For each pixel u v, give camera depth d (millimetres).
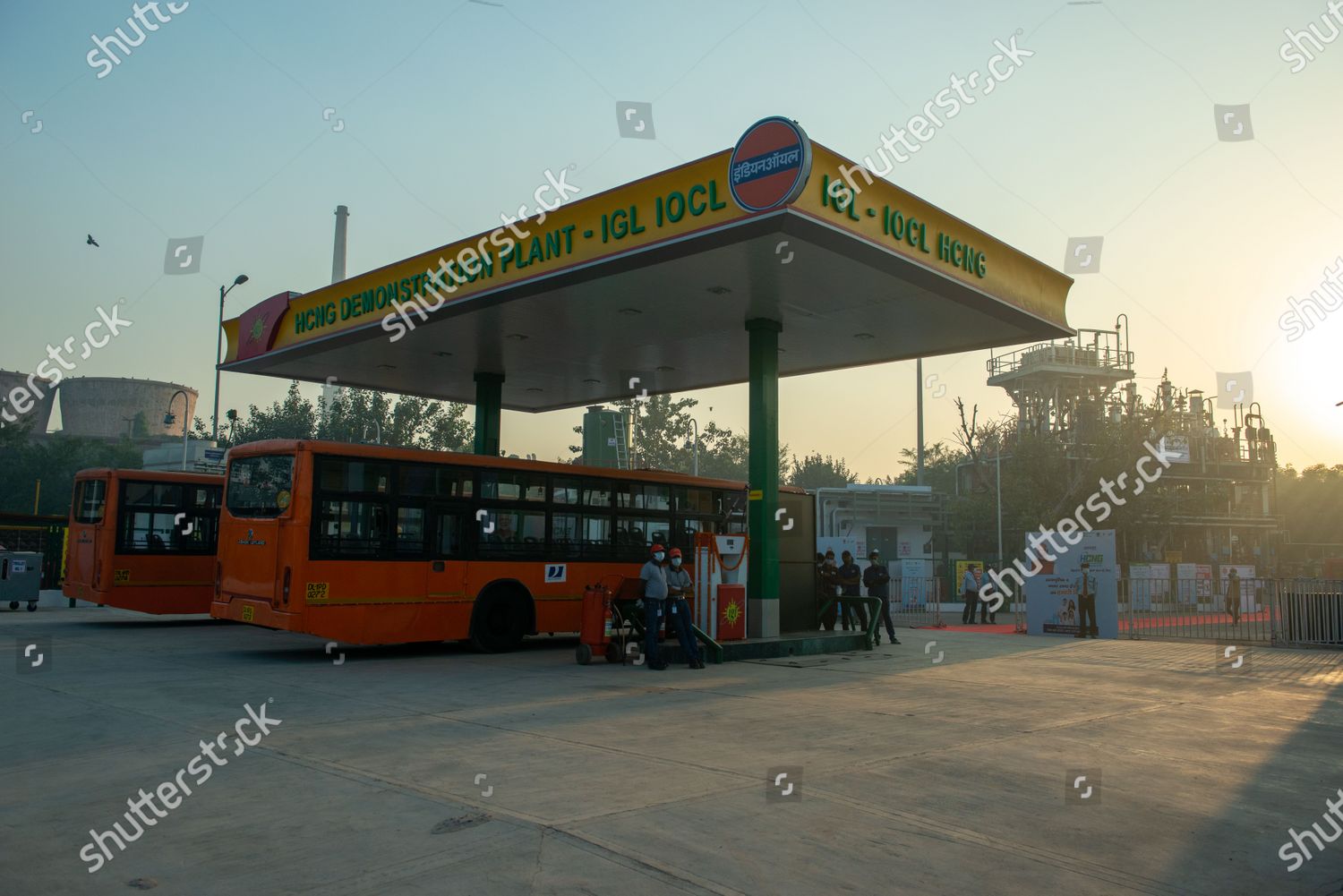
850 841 5238
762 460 16156
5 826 5336
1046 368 41562
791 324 16672
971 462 48094
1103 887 4645
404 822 5434
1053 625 22469
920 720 9406
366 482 13570
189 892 4352
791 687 11898
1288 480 79125
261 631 18578
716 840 5176
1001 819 5766
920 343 18047
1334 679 13711
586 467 16391
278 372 21734
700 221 12102
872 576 19312
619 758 7238
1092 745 8273
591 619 13969
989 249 15102
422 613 14039
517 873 4598
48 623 19797
